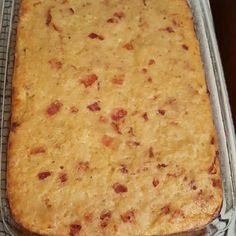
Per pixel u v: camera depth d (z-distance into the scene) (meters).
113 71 0.32
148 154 0.30
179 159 0.30
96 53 0.33
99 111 0.31
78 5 0.34
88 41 0.33
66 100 0.31
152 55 0.33
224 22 0.42
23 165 0.30
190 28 0.34
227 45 0.41
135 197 0.29
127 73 0.32
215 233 0.30
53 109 0.31
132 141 0.30
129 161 0.30
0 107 0.33
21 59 0.32
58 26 0.33
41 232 0.28
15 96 0.31
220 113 0.33
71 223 0.28
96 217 0.29
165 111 0.31
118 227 0.29
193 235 0.30
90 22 0.34
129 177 0.30
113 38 0.33
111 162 0.30
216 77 0.35
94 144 0.30
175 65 0.33
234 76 0.40
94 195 0.29
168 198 0.29
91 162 0.30
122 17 0.34
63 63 0.32
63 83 0.32
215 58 0.36
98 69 0.32
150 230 0.29
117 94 0.32
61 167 0.30
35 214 0.29
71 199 0.29
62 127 0.30
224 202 0.31
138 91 0.32
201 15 0.37
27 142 0.30
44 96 0.31
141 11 0.34
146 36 0.34
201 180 0.30
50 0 0.34
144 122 0.31
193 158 0.30
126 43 0.33
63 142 0.30
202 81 0.33
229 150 0.32
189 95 0.32
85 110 0.31
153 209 0.29
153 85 0.32
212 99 0.34
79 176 0.29
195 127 0.31
